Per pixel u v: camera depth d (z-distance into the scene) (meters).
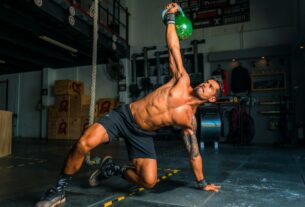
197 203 1.81
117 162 3.81
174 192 2.09
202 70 7.81
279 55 6.98
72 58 8.80
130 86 8.41
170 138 7.48
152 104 1.80
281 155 4.49
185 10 8.19
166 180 2.54
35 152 5.11
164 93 1.83
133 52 8.69
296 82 6.83
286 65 6.99
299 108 6.77
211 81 1.87
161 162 3.72
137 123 1.81
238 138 6.61
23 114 10.09
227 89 7.33
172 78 1.96
